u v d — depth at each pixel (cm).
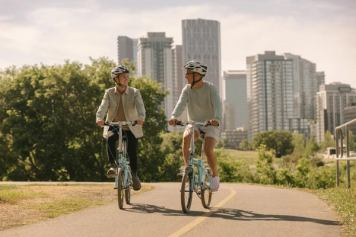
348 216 796
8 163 5262
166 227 704
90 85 5025
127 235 652
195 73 870
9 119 5088
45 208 876
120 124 922
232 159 3541
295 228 700
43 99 5041
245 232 670
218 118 860
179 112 869
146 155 5456
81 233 666
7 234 661
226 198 1077
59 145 5012
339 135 1515
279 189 1391
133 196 1097
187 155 842
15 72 5488
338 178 1509
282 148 18662
